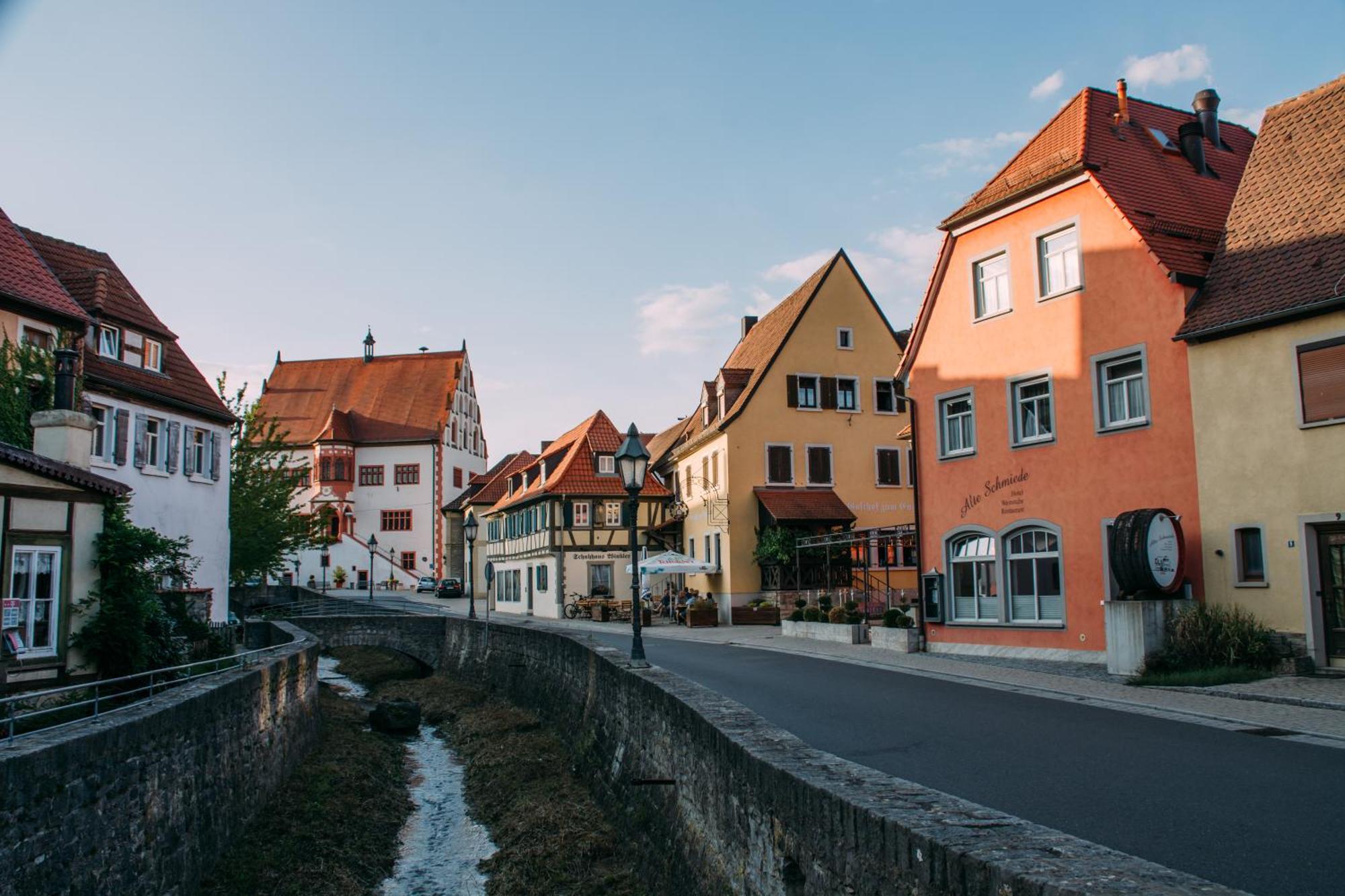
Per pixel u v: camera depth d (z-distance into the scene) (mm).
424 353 87125
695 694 11477
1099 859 4402
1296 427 15953
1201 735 11430
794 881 6559
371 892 13477
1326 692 13859
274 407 83812
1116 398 19562
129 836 10156
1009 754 10586
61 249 30125
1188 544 17703
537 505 50219
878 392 43219
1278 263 16875
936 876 4770
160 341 30328
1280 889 5902
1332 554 15523
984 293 22875
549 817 15156
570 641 21156
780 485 41094
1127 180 20234
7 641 14336
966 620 22844
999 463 22078
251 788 14844
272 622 31312
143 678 15922
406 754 22656
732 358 51750
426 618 35656
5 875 7848
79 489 15789
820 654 23625
